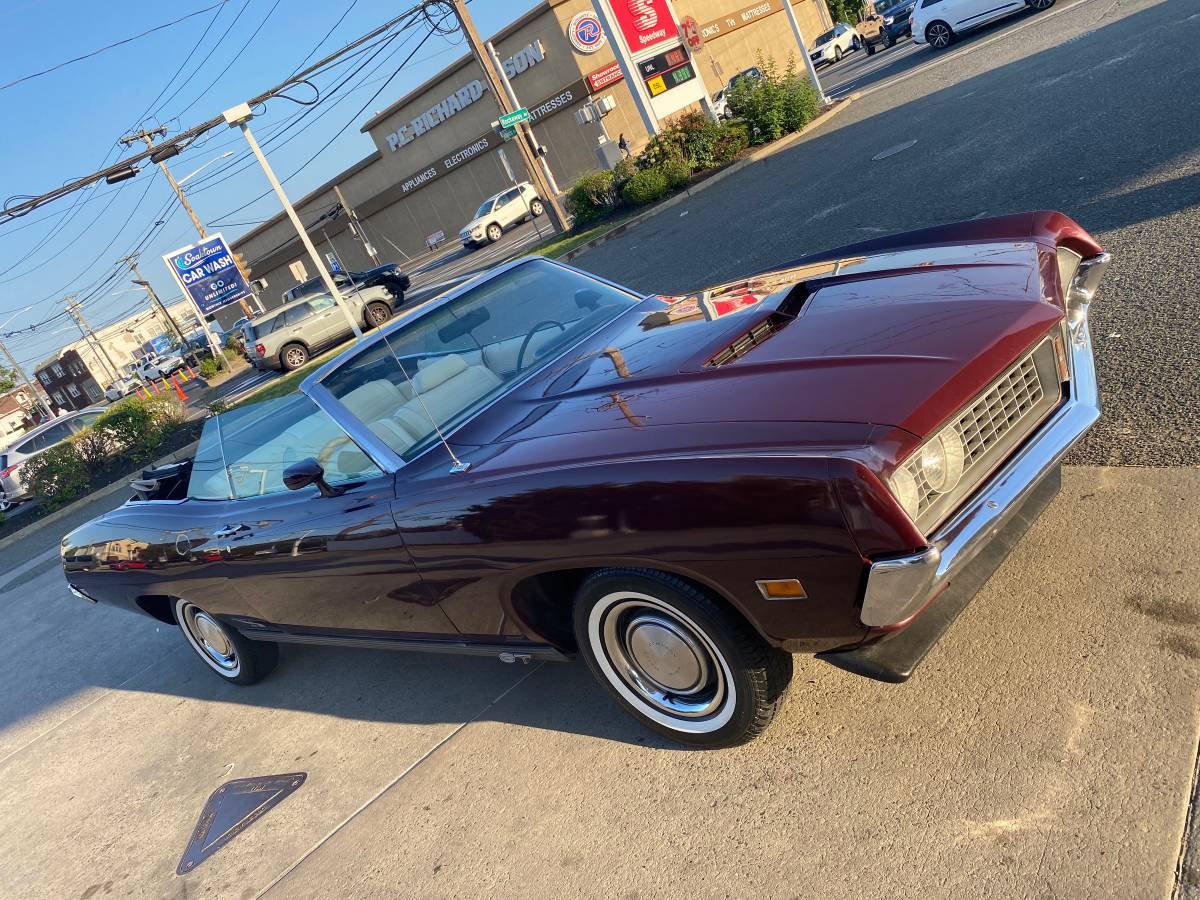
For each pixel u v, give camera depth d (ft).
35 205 53.52
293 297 81.35
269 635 12.78
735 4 162.71
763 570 6.71
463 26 65.36
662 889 7.17
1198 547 8.44
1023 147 27.68
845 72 105.19
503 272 12.35
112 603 15.20
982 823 6.56
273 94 54.29
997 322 7.43
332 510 10.03
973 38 70.49
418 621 10.12
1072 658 7.73
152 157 55.26
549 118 142.51
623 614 8.27
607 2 57.98
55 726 16.01
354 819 9.75
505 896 7.80
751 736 8.09
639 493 7.04
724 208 43.24
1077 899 5.74
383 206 169.48
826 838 6.99
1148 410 11.26
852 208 29.43
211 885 9.64
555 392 9.56
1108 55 37.55
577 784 8.84
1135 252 16.65
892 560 6.12
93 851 11.30
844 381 7.09
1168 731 6.67
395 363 10.69
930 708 7.87
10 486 54.49
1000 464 7.25
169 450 52.85
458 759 10.04
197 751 12.91
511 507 7.98
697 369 8.42
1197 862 5.65
